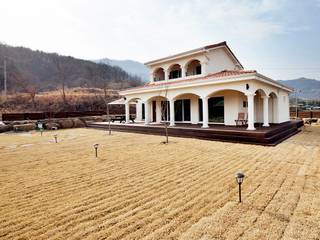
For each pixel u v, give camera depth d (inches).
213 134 514.0
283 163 300.4
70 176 267.6
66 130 919.7
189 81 606.5
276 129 508.7
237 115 617.9
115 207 181.3
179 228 147.6
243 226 147.5
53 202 194.1
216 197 195.6
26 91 1898.4
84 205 186.7
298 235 136.2
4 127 890.7
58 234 144.3
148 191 214.2
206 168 285.0
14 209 182.1
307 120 1000.9
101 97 1840.6
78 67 3122.5
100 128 910.4
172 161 325.1
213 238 135.3
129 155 373.1
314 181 228.8
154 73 884.0
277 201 183.6
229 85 530.9
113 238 138.4
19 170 299.6
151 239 136.3
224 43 739.4
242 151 379.6
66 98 1744.6
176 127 602.9
